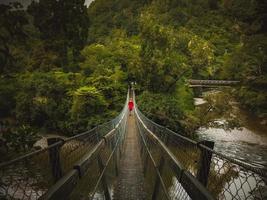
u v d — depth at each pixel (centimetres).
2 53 329
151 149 595
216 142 3073
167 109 2933
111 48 6444
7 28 323
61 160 285
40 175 230
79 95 2994
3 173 180
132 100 3641
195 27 11969
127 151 1123
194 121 2886
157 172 364
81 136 353
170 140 432
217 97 3133
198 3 15212
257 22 2053
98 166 356
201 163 260
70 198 267
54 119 3112
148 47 4500
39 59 3975
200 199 143
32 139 345
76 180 180
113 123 917
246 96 4347
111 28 12925
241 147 2873
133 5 15750
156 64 4022
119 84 3878
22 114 2873
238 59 6250
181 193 268
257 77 4291
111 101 3438
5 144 319
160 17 13162
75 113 3019
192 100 4500
